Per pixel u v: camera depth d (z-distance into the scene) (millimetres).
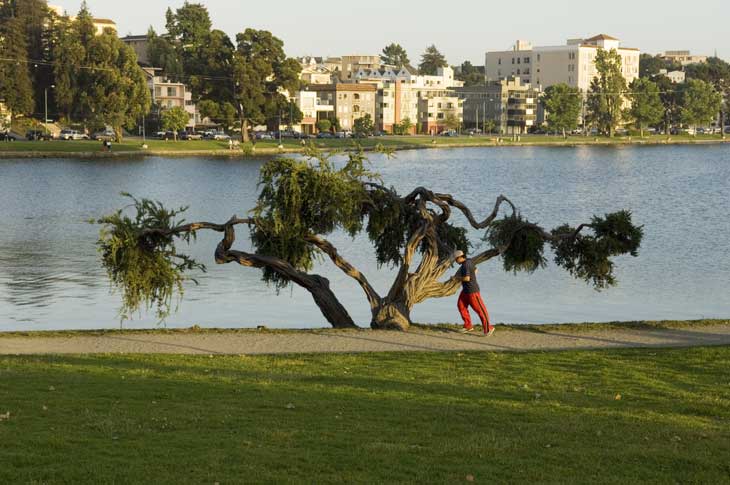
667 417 17953
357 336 28062
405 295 30609
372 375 21750
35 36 175500
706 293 48781
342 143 193625
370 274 53781
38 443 14914
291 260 31906
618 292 48750
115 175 130625
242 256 31375
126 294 31453
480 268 55219
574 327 29703
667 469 14648
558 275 52781
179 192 111375
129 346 26375
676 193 117312
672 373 22469
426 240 31750
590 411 18297
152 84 196875
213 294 46781
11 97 163250
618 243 32156
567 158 191250
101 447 14883
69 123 174125
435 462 14633
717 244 68375
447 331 29125
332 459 14617
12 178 123000
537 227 32781
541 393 20016
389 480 13742
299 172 30641
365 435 16047
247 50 181000
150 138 188125
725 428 17234
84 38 168000
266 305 44188
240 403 18219
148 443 15188
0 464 13859
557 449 15469
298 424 16672
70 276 52688
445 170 153500
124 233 30609
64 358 23812
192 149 171625
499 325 30250
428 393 19688
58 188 112375
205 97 180750
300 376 21406
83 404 17719
